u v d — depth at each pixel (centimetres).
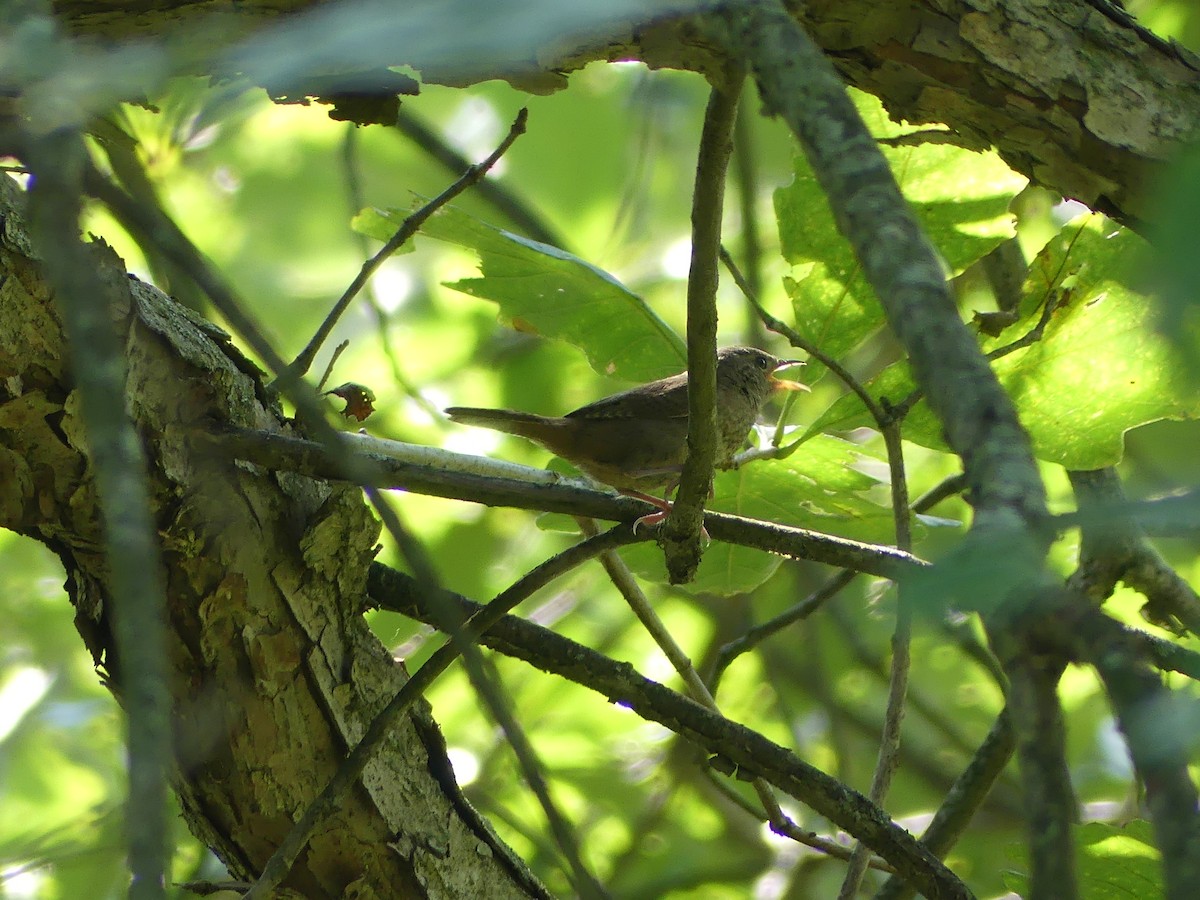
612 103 1753
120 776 1355
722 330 1662
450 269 1717
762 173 1712
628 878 1452
